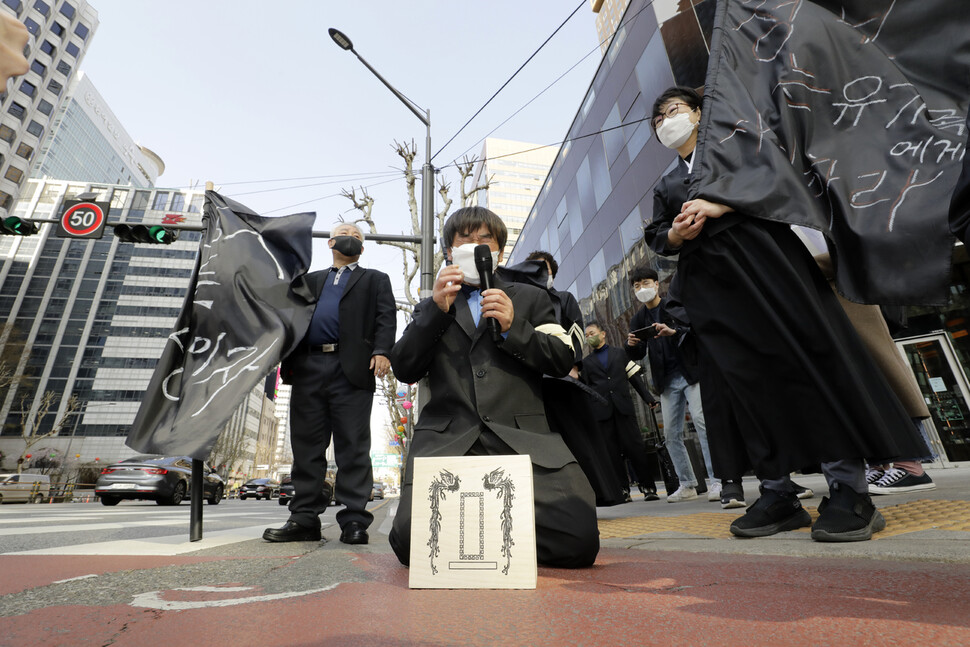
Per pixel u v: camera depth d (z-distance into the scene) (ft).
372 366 9.09
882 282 4.91
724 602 2.81
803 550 4.66
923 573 3.40
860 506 5.34
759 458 5.71
